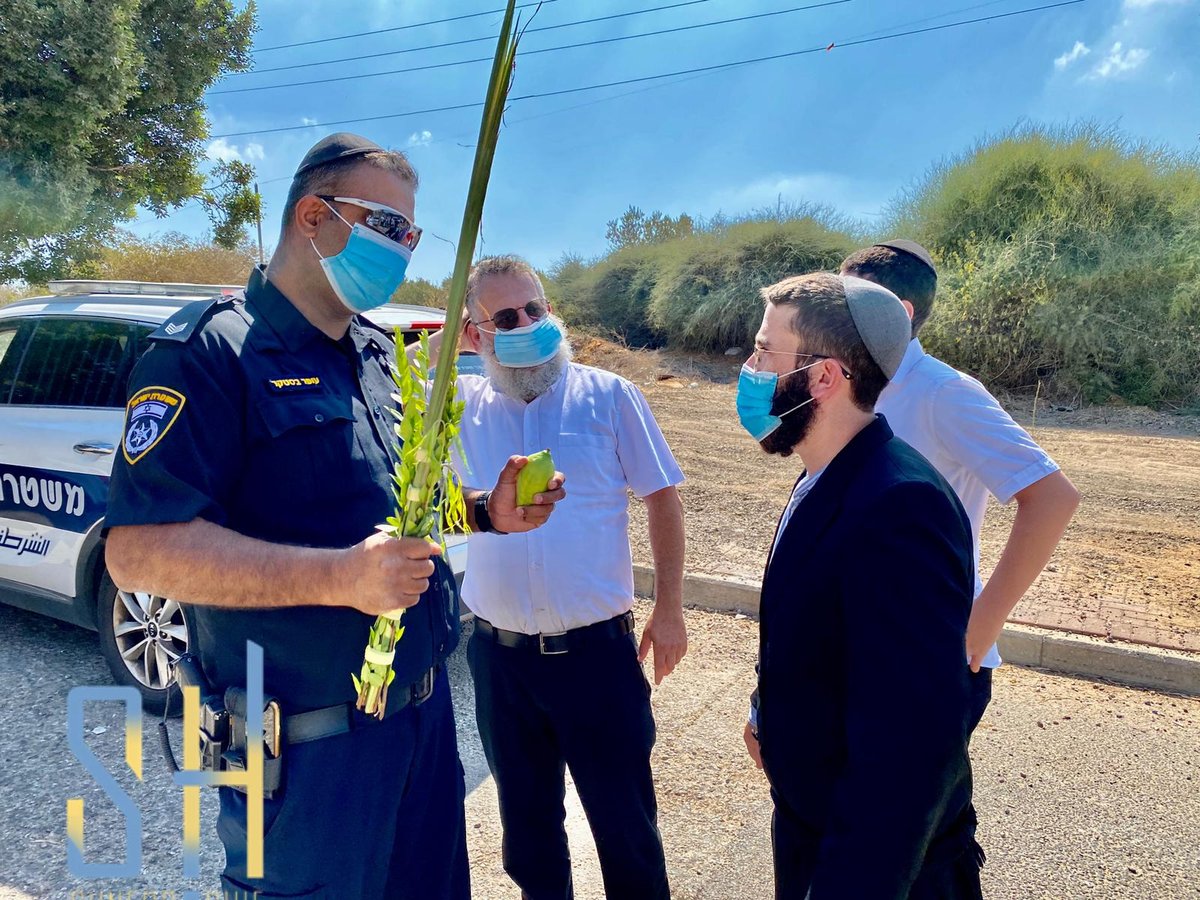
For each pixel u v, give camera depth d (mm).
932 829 1258
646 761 2291
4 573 4199
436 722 1924
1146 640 4184
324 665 1643
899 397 2234
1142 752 3408
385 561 1382
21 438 4074
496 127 1196
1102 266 12406
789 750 1496
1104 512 6785
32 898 2488
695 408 12453
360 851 1721
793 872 1559
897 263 2221
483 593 2295
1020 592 2094
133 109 13758
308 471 1650
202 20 14156
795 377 1558
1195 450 9453
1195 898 2572
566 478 2266
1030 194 14078
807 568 1448
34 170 11695
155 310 3988
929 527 1333
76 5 11305
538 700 2254
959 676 1280
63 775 3166
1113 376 12430
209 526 1498
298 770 1639
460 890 2014
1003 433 2080
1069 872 2695
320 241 1693
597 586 2213
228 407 1577
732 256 16641
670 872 2742
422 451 1366
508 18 1149
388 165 1717
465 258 1276
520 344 2264
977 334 12906
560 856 2361
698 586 5062
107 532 1534
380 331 2066
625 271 19031
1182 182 13328
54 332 4211
